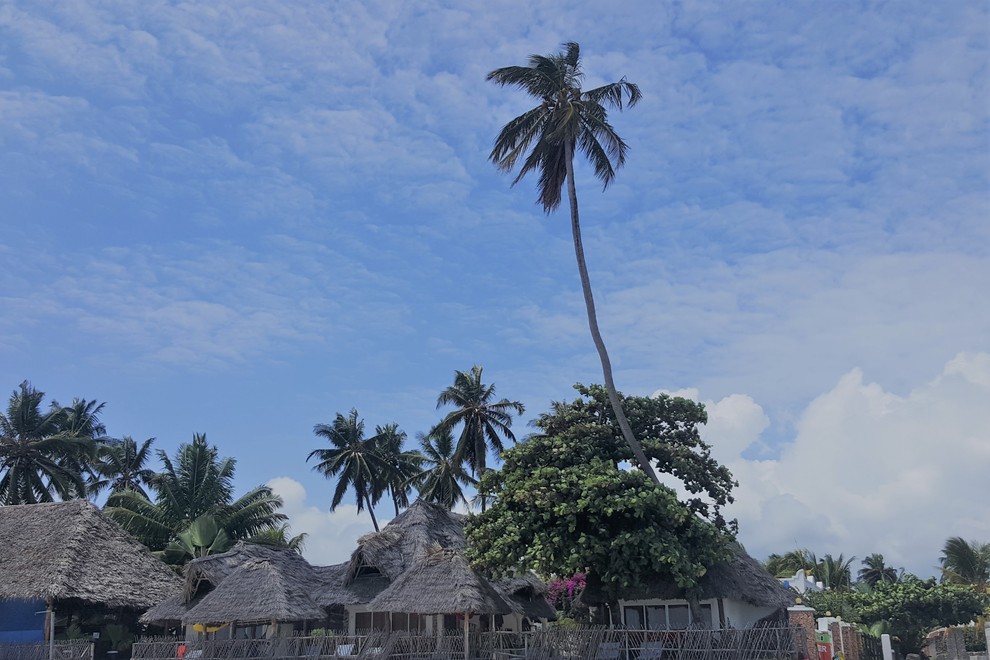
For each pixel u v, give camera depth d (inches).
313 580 1676.9
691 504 1300.4
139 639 1727.4
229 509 2410.2
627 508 1158.3
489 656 1279.5
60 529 1678.2
